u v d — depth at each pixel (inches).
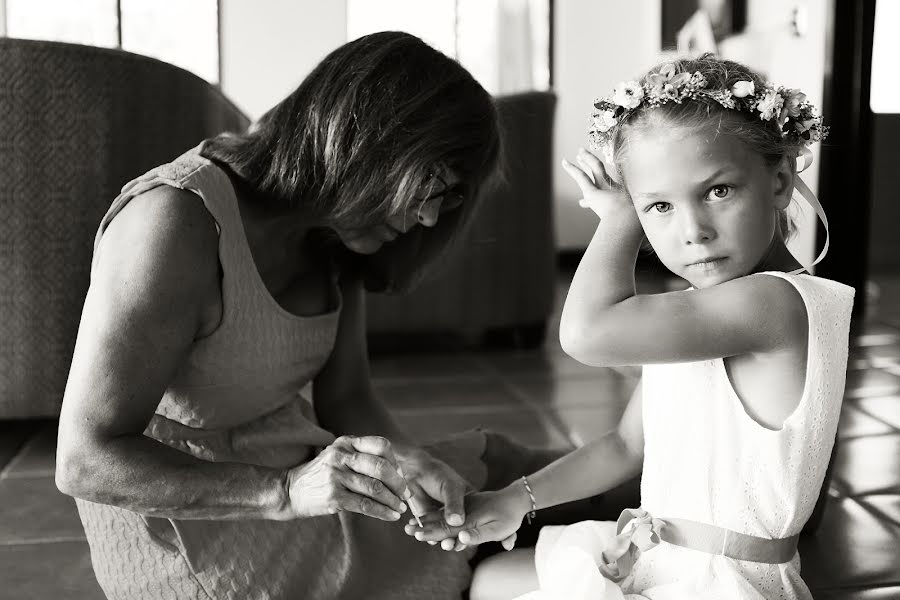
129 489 44.2
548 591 49.6
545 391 126.1
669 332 44.0
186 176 47.4
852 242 186.4
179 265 45.6
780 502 45.1
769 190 44.4
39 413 96.8
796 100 44.5
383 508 43.3
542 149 157.3
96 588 64.9
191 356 49.5
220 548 50.8
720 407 45.6
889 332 161.9
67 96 93.1
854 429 100.9
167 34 280.7
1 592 64.1
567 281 248.7
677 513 47.1
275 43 273.7
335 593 53.1
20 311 94.8
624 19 285.9
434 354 154.9
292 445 55.8
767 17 203.5
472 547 59.0
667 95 43.0
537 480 54.2
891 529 72.4
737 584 44.9
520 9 285.9
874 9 182.4
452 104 48.5
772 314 43.5
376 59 47.9
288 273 55.8
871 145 185.5
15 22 277.1
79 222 94.8
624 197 48.5
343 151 47.4
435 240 57.6
